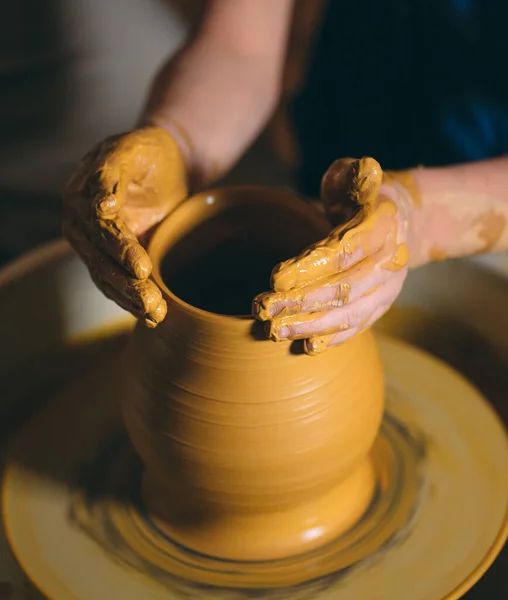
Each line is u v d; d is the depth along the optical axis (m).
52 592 0.89
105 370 1.20
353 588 0.87
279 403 0.80
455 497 0.98
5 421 1.21
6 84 2.30
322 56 1.51
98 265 0.82
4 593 0.94
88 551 0.94
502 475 1.00
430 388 1.13
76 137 2.33
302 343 0.79
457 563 0.89
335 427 0.83
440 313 1.31
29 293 1.27
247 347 0.78
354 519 0.94
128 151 0.90
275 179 2.54
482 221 1.02
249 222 0.94
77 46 2.40
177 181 0.98
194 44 1.29
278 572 0.89
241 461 0.81
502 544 0.91
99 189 0.85
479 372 1.26
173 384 0.82
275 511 0.88
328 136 1.56
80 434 1.10
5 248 1.94
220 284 1.00
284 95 2.44
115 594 0.89
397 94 1.45
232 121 1.20
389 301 0.84
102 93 2.43
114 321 1.33
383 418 1.09
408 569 0.89
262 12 1.33
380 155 1.50
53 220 2.04
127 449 1.07
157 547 0.94
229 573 0.90
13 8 2.26
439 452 1.04
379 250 0.80
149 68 2.52
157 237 0.87
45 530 0.97
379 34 1.42
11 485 1.02
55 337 1.29
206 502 0.87
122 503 1.00
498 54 1.36
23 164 2.24
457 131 1.41
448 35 1.37
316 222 0.89
